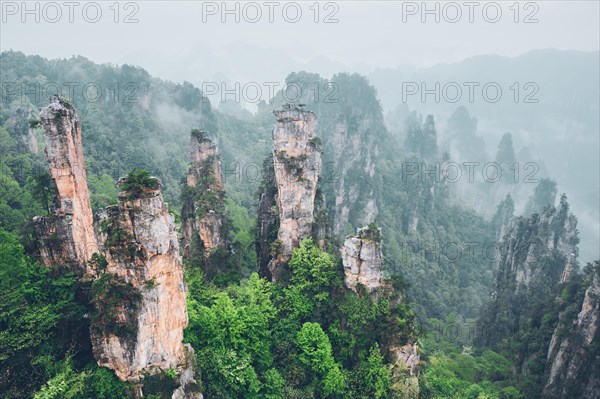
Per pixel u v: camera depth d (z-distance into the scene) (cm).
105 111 14238
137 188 3472
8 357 3459
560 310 7056
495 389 6400
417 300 11581
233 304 4959
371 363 4716
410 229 15162
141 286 3534
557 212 10075
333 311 5281
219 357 4234
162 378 3638
